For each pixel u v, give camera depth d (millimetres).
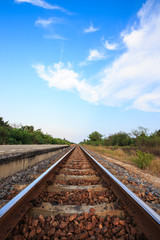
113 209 2350
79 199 2787
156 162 7707
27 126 33125
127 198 2420
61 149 18312
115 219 2105
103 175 4289
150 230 1747
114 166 7047
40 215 2162
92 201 2678
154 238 1645
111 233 1898
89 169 5664
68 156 10336
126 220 2143
